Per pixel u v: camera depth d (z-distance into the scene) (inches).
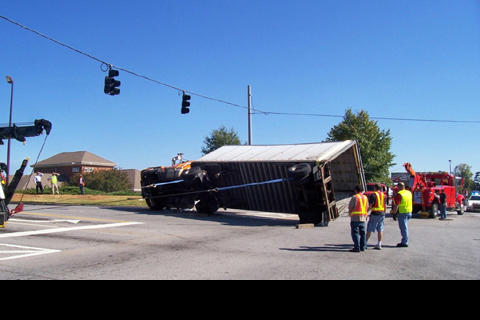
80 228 518.9
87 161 2514.8
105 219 625.9
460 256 367.9
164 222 609.0
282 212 707.4
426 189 858.1
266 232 520.1
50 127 544.1
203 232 509.0
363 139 1520.7
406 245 416.5
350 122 1576.0
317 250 386.6
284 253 368.2
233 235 484.7
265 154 695.7
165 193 784.3
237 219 693.3
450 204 985.5
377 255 365.1
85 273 287.4
